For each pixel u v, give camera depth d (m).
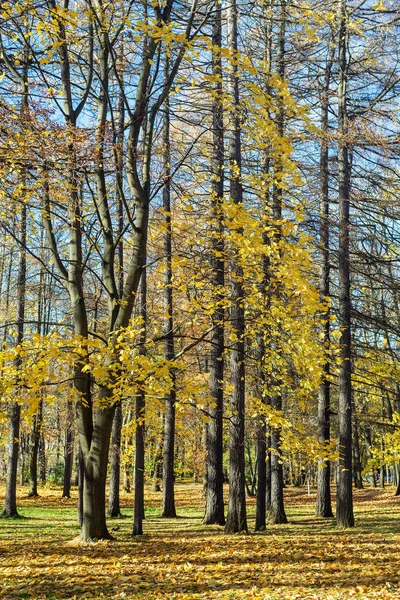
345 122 14.00
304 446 9.80
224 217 8.14
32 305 18.70
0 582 7.19
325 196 15.25
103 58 9.47
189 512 19.75
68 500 25.36
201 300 8.59
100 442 10.22
